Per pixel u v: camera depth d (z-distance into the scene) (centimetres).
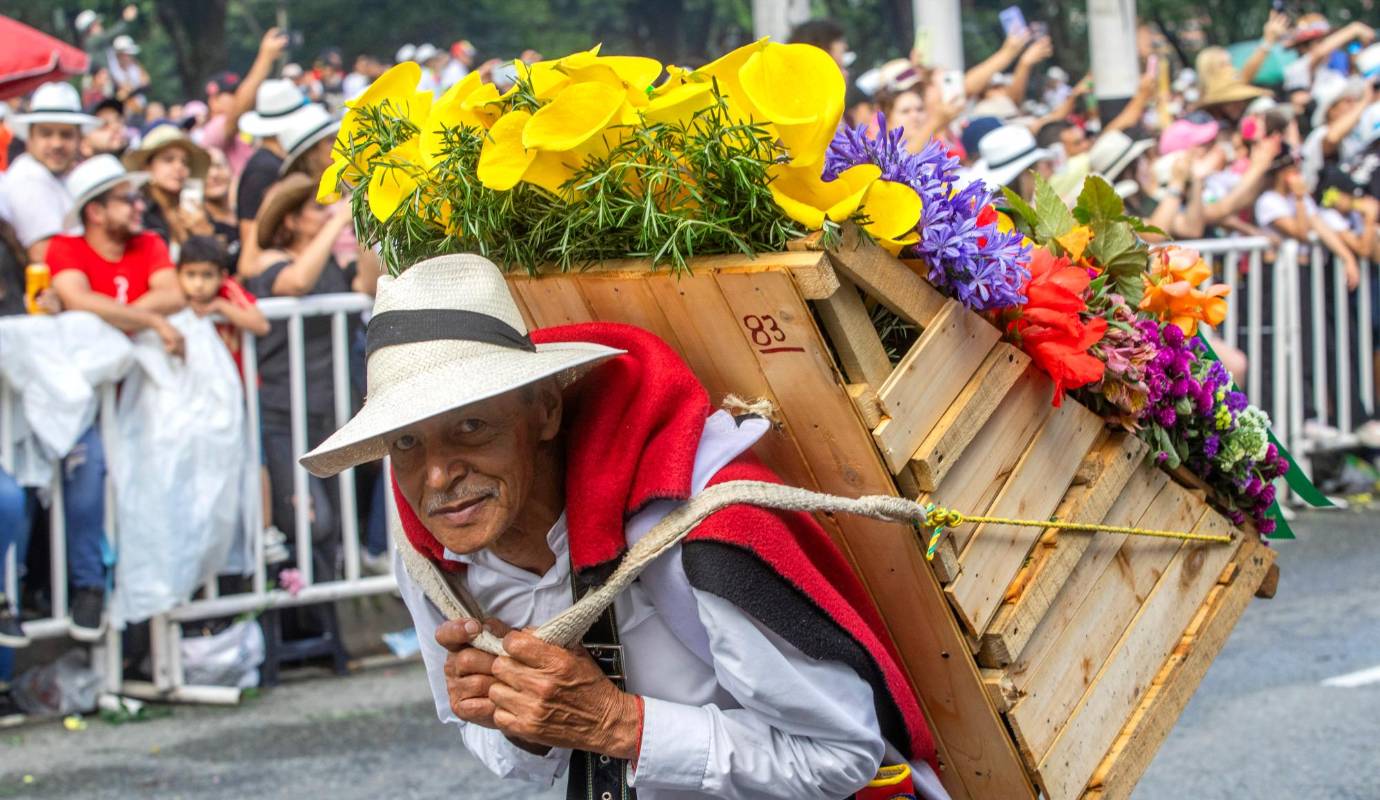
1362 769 446
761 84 189
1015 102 991
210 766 462
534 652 196
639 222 202
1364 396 810
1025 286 217
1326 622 599
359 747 480
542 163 199
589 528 196
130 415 508
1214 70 938
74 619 506
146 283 512
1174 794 434
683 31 2409
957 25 1041
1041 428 225
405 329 192
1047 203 241
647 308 210
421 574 215
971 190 214
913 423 204
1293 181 783
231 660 531
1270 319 773
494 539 194
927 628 215
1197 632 254
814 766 202
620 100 191
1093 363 218
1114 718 237
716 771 199
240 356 535
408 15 2269
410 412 184
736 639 193
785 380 204
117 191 507
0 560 489
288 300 543
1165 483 247
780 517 202
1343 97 943
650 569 198
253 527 536
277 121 659
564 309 220
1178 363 240
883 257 201
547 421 201
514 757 233
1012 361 217
